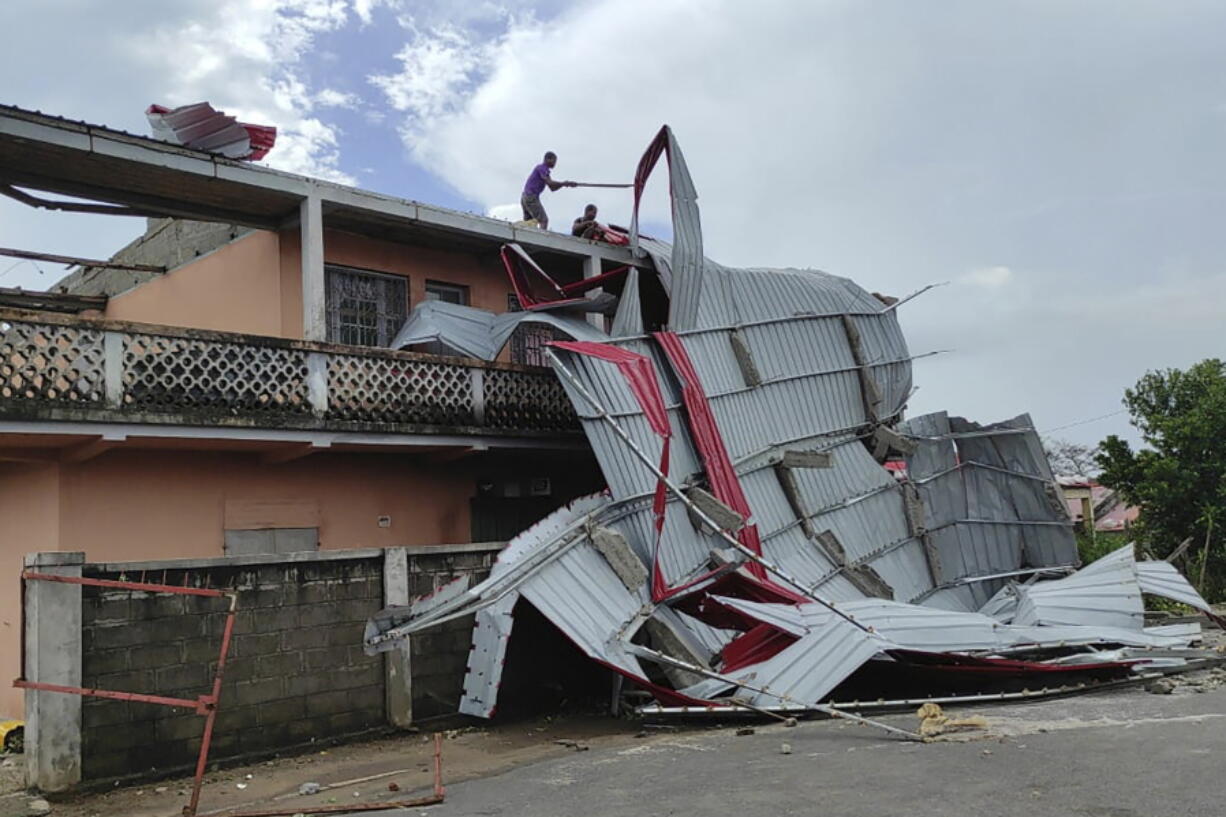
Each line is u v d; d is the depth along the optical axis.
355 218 13.53
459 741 9.95
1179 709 9.12
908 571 15.51
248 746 9.02
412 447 12.88
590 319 15.69
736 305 15.13
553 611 10.41
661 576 11.80
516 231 14.98
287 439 11.49
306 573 9.66
